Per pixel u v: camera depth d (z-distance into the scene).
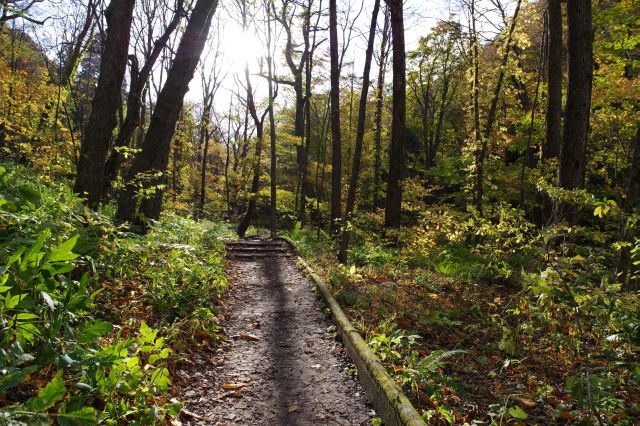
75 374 2.90
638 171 7.14
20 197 4.46
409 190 12.85
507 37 13.62
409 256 10.43
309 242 16.08
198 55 9.78
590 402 3.21
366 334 5.44
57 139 14.44
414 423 3.03
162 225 8.62
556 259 3.79
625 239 6.72
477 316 6.90
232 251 13.72
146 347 3.09
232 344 5.52
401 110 12.77
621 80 13.40
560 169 8.63
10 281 2.53
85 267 4.78
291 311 7.19
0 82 14.61
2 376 2.21
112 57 7.43
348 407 3.99
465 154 15.59
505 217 5.40
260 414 3.81
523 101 18.64
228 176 33.53
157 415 2.95
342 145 27.25
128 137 10.68
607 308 4.35
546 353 5.14
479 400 4.14
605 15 13.75
